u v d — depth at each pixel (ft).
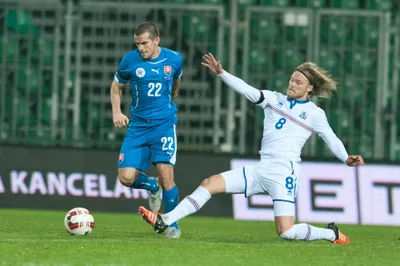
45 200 163.22
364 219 162.61
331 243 88.07
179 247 76.13
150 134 91.56
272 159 84.74
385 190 163.53
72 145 172.35
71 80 186.80
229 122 176.96
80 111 184.44
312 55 185.57
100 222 131.34
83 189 163.73
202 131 184.24
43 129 184.65
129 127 92.84
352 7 197.98
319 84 86.07
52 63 186.60
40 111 185.57
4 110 184.85
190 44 187.11
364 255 75.87
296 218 161.38
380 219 162.91
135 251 71.82
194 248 75.77
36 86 185.88
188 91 186.09
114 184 164.25
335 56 188.75
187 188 163.02
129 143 92.22
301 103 85.81
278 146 84.84
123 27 186.80
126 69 89.97
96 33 187.01
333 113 188.44
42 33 186.80
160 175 92.32
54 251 70.13
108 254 69.26
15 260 64.44
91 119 184.14
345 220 162.30
